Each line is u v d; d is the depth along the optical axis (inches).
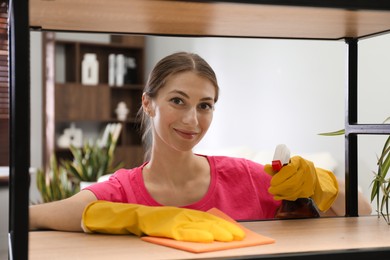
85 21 38.6
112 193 47.5
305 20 38.3
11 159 31.7
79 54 240.1
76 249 31.3
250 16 36.7
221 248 30.4
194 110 43.3
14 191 26.0
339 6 31.1
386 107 98.4
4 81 197.9
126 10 34.7
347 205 44.1
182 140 43.9
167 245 31.7
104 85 240.2
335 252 29.6
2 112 200.1
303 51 136.1
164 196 49.1
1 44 192.5
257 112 158.4
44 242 33.5
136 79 253.9
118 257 29.0
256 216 51.1
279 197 42.4
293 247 31.0
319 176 47.1
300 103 137.6
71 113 233.8
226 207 50.3
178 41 218.2
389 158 41.0
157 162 49.0
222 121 178.4
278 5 30.5
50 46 233.0
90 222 36.5
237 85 169.2
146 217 34.5
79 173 184.2
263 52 154.6
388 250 30.4
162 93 44.1
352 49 46.2
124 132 246.4
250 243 31.5
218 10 34.6
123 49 252.2
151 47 246.1
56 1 32.3
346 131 45.0
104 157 187.3
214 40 183.9
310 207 43.2
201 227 32.7
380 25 40.3
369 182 103.7
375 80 101.1
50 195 170.6
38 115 236.8
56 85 230.2
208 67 44.4
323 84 128.2
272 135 150.9
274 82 149.4
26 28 26.0
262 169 54.0
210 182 50.9
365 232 36.0
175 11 35.0
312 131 133.1
